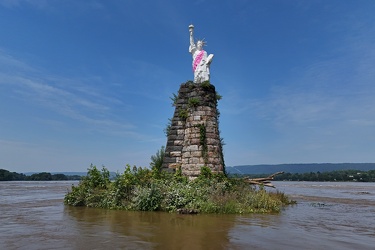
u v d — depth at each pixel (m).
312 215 17.55
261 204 18.42
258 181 21.92
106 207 18.47
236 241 9.88
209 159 20.05
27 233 10.91
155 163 22.81
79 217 14.77
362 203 27.38
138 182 18.73
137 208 17.19
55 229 11.66
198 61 22.52
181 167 20.61
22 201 24.09
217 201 16.95
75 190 20.89
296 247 9.23
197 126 20.64
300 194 40.81
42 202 23.08
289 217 16.19
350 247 9.42
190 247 8.99
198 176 19.64
